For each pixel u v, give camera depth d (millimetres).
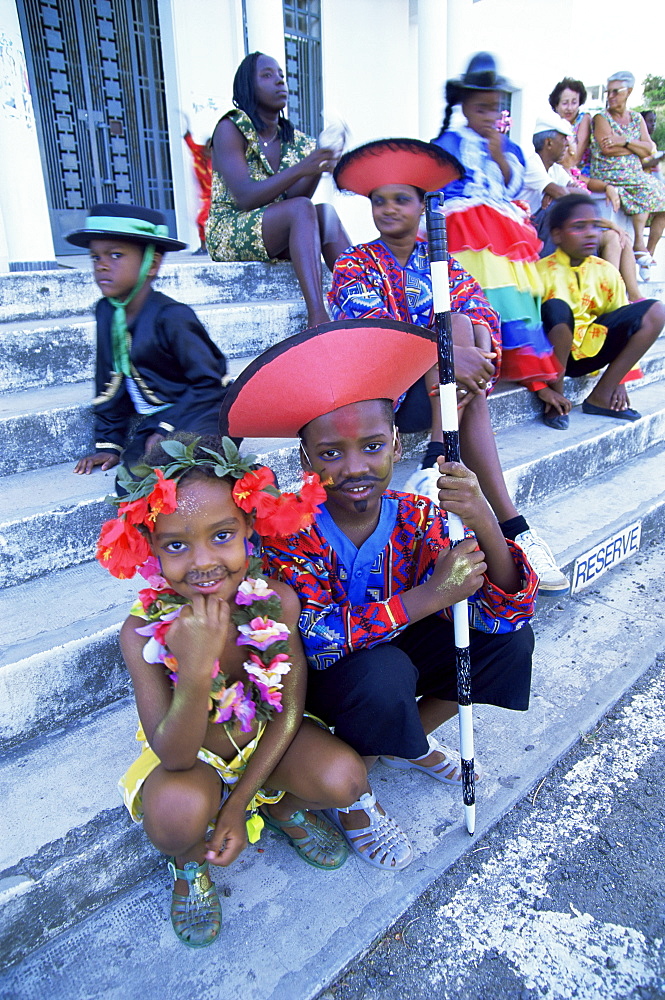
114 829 1555
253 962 1461
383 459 1546
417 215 2373
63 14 5023
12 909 1415
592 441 3436
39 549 2105
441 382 1529
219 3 5363
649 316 3467
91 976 1438
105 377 2293
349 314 2430
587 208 3359
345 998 1444
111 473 2416
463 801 1870
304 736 1583
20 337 2775
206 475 1325
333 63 6285
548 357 3357
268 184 3211
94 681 1871
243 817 1480
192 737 1319
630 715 2336
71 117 5238
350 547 1657
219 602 1269
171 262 4062
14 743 1766
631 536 3123
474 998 1446
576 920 1613
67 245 5418
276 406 1503
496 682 1789
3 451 2389
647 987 1466
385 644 1625
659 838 1848
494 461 2363
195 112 5434
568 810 1942
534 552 2383
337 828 1771
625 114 5449
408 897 1614
